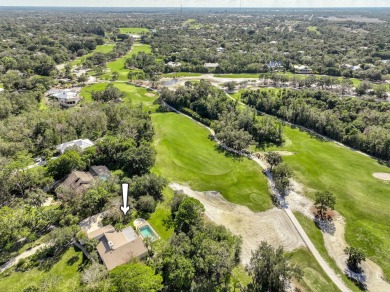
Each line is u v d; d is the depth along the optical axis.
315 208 56.94
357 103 99.50
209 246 41.00
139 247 43.59
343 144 84.38
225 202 58.31
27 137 73.56
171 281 38.03
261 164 72.38
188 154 76.69
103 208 52.78
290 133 91.00
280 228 51.56
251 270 42.09
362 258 42.62
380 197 59.88
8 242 43.97
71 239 46.16
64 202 53.22
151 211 54.31
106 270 39.38
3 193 53.75
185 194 57.84
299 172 69.12
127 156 65.19
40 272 40.72
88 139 75.62
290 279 41.09
